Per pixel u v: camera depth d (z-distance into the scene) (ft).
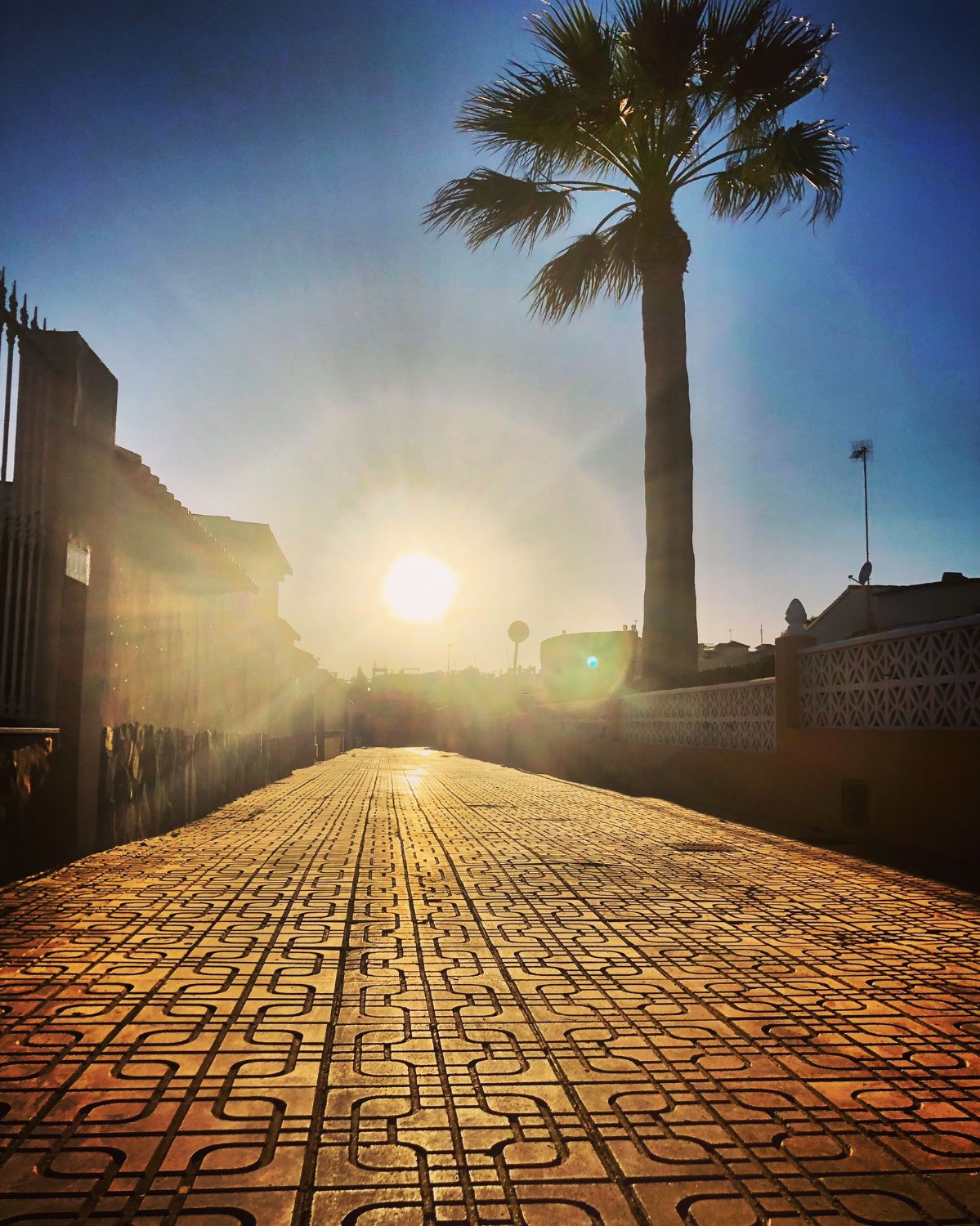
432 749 198.80
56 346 24.00
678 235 55.31
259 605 61.82
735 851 28.12
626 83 51.42
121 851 26.30
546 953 15.31
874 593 84.48
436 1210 7.28
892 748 29.19
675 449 54.49
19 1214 7.08
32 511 22.48
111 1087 9.48
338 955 14.83
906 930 17.38
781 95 50.55
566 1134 8.64
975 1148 8.50
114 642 29.07
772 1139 8.63
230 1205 7.28
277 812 40.88
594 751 67.56
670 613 54.03
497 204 55.57
